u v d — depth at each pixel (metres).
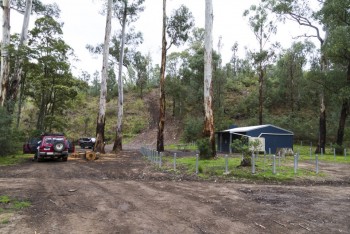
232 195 8.34
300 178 11.63
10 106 21.22
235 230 5.18
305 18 28.70
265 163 15.75
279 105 55.94
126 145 45.19
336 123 38.88
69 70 27.77
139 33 32.16
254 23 37.69
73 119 60.06
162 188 9.38
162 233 4.98
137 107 64.81
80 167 15.44
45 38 25.94
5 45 21.38
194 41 55.78
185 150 30.66
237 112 54.66
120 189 9.11
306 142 39.56
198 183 10.59
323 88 27.22
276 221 5.75
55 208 6.61
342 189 9.75
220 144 31.77
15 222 5.48
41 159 18.52
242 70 80.50
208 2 17.44
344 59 25.33
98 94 76.62
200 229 5.22
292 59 53.19
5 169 14.02
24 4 26.19
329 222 5.71
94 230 5.09
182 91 55.44
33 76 26.58
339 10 23.58
